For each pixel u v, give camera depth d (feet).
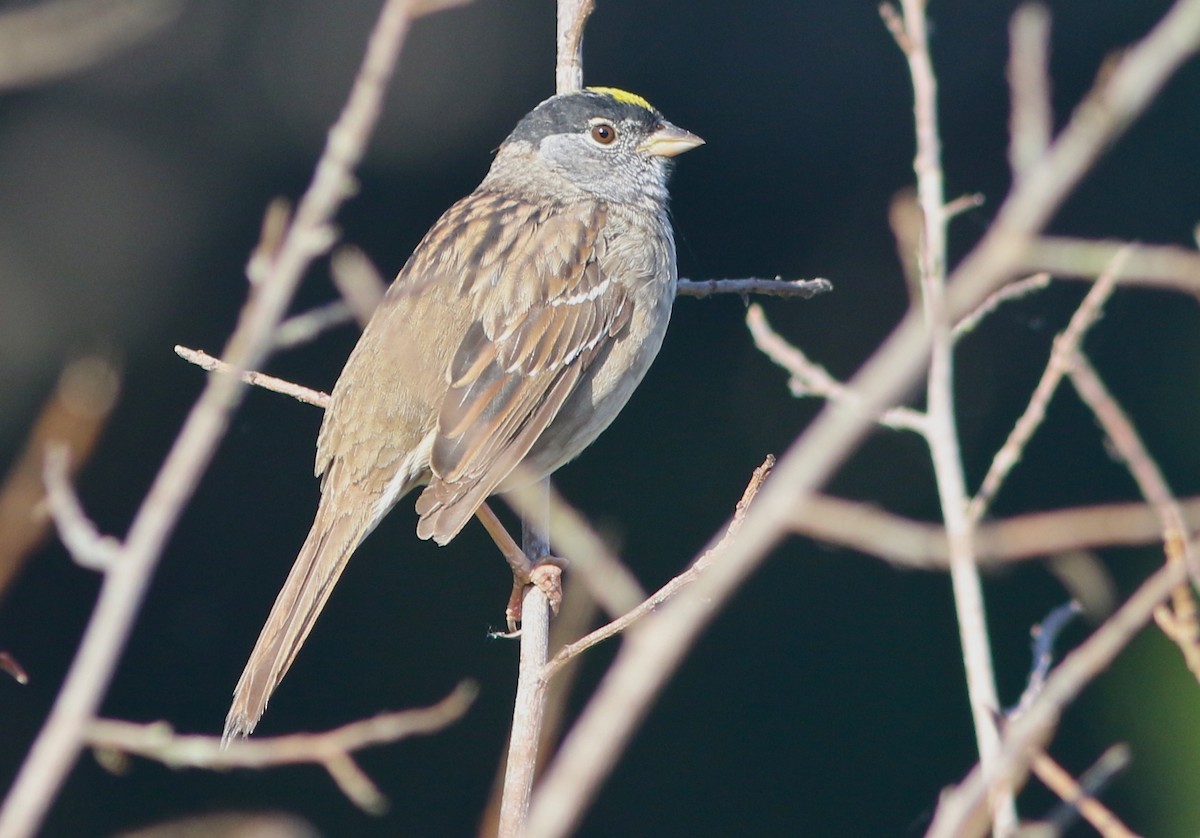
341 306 13.57
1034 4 43.34
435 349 24.62
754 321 20.71
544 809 8.82
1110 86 9.95
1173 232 43.19
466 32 41.68
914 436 42.32
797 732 42.78
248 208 41.06
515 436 24.75
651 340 26.78
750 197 43.88
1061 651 41.65
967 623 16.94
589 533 12.61
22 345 39.22
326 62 41.11
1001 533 13.52
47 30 13.11
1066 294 43.52
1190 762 39.14
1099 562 40.04
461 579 43.21
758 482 13.55
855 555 43.80
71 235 39.99
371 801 14.65
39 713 40.45
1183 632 14.94
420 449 24.29
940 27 43.65
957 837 12.05
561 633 12.44
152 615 41.29
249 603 41.78
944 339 19.07
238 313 40.98
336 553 23.67
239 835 12.57
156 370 40.73
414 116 41.81
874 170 43.86
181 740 13.93
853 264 43.78
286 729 41.42
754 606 43.45
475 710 42.27
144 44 39.70
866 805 42.04
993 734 16.35
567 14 28.30
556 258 25.75
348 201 41.83
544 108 27.84
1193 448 42.73
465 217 26.48
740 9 43.78
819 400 43.73
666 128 28.04
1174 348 43.27
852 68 43.93
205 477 41.91
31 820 10.16
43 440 11.35
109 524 40.55
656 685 9.18
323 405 24.82
